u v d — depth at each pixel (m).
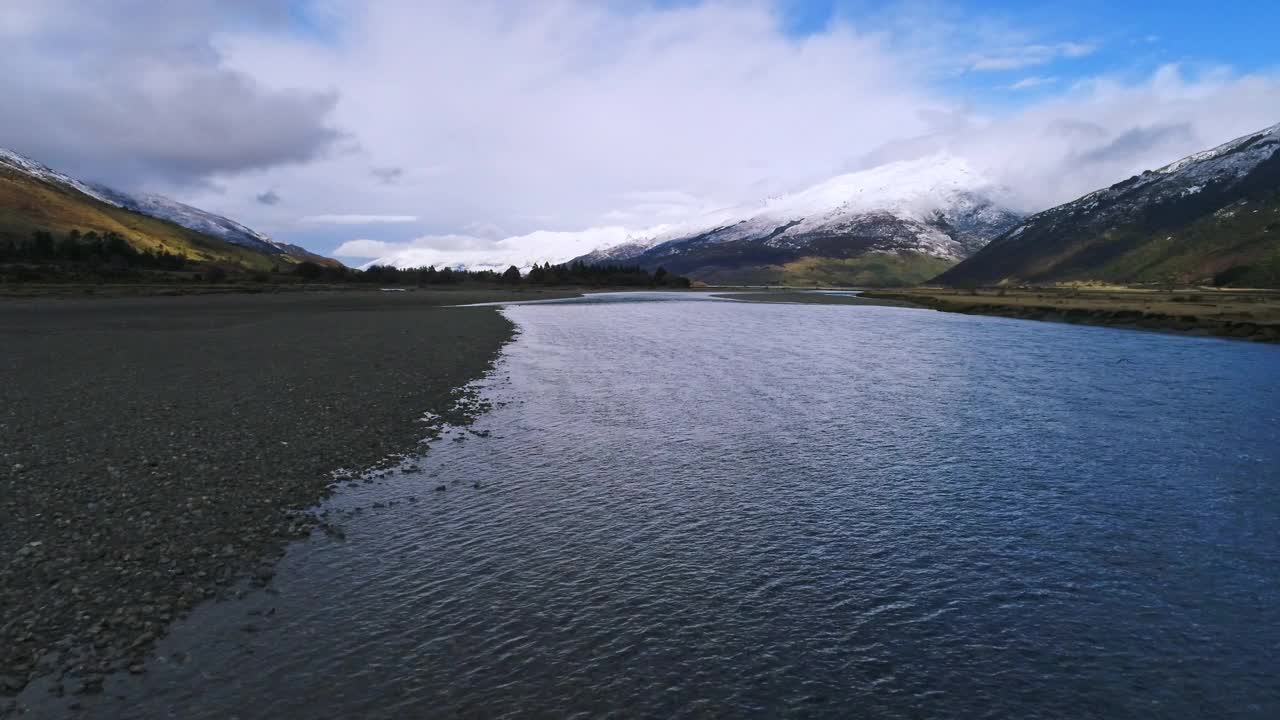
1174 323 60.97
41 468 16.25
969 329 63.19
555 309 95.75
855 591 11.52
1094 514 14.90
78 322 59.84
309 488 15.69
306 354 37.97
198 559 11.77
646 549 13.04
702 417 24.03
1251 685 9.09
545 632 10.09
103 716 7.81
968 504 15.49
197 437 19.47
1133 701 8.75
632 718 8.26
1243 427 22.62
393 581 11.49
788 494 16.14
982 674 9.28
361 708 8.23
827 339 52.53
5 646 8.91
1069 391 29.31
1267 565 12.45
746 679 9.08
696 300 138.38
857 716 8.39
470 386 29.44
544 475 17.33
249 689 8.47
